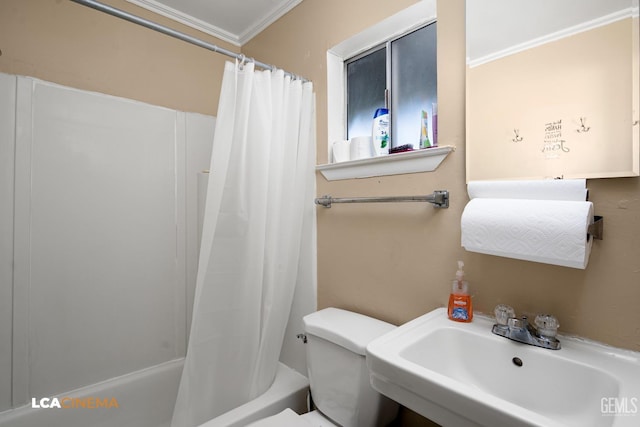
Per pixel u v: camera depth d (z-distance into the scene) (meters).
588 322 0.76
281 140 1.33
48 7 1.37
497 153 0.88
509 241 0.75
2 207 1.24
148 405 1.51
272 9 1.70
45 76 1.36
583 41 0.75
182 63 1.78
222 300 1.21
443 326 0.89
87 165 1.43
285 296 1.38
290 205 1.37
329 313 1.27
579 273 0.77
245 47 1.97
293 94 1.39
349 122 1.51
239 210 1.23
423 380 0.63
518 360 0.77
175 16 1.75
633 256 0.70
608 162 0.71
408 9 1.13
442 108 1.02
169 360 1.69
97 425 1.37
